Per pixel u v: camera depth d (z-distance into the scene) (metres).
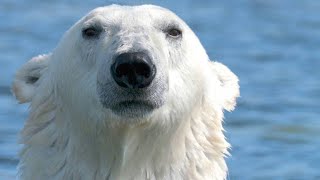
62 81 14.59
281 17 43.91
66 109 14.55
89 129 14.22
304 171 22.55
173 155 14.47
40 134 14.83
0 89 29.53
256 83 31.53
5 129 25.25
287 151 24.20
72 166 14.50
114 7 14.71
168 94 14.01
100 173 14.42
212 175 14.88
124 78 13.33
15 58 33.88
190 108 14.53
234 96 15.89
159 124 14.06
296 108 28.42
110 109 13.68
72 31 14.78
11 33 38.47
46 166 14.66
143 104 13.61
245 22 42.53
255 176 22.12
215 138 15.02
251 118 27.33
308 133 25.88
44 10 43.72
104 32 14.27
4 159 22.78
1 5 44.84
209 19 42.78
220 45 37.59
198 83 14.69
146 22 14.28
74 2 45.62
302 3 47.75
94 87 14.05
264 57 35.50
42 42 36.84
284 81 31.80
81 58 14.36
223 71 15.98
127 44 13.64
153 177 14.48
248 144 24.78
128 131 13.99
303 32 40.44
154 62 13.52
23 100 15.58
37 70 15.66
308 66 34.06
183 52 14.54
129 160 14.30
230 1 47.34
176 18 14.70
